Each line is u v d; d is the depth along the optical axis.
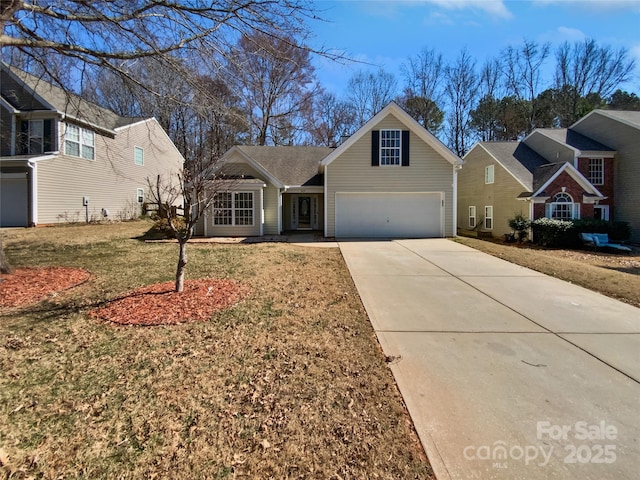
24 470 2.10
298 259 9.03
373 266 8.31
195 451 2.25
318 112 22.70
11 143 15.66
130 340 3.94
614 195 17.78
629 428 2.47
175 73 6.50
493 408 2.70
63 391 2.93
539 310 5.16
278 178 16.88
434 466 2.11
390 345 3.88
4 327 4.30
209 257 9.06
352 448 2.27
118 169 19.97
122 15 5.70
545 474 2.04
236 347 3.77
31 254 9.05
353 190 14.45
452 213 14.58
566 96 31.05
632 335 4.21
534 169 17.91
